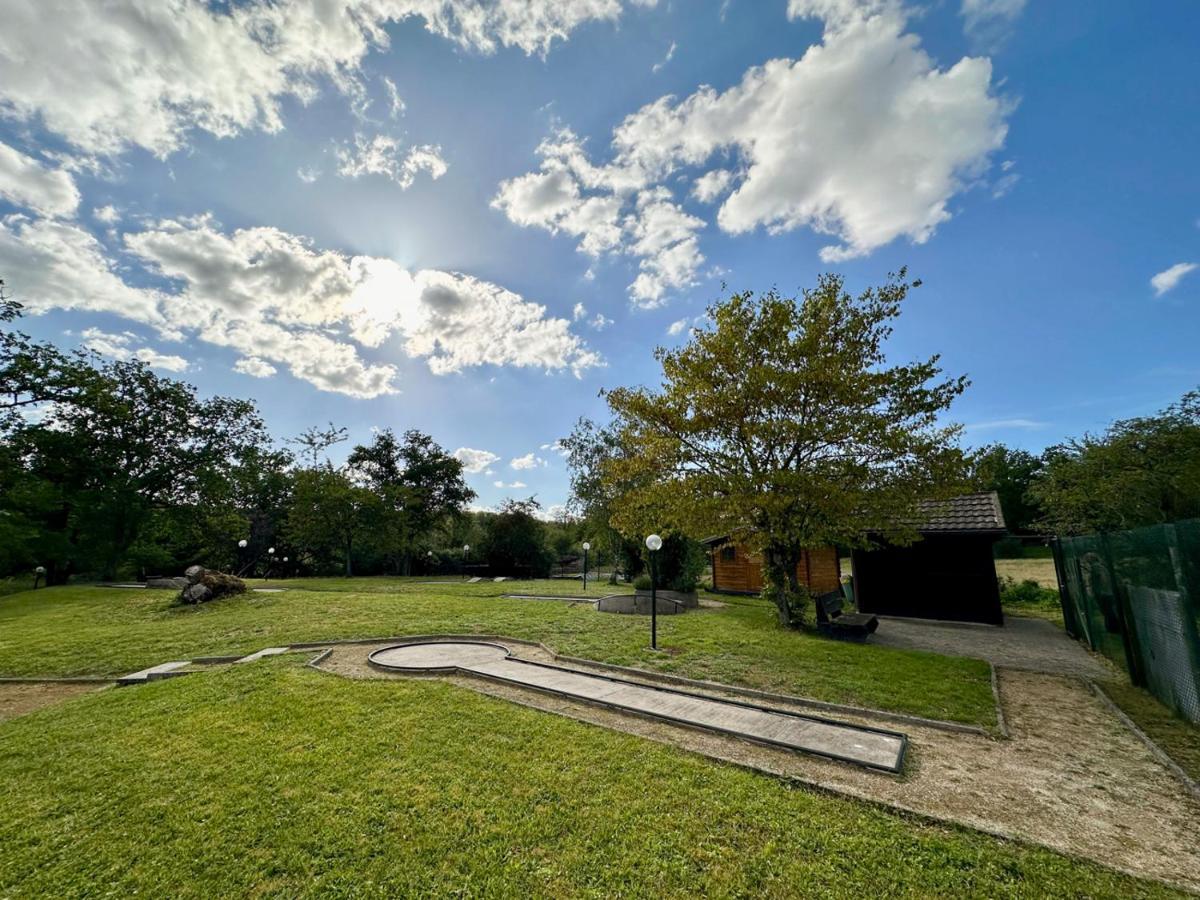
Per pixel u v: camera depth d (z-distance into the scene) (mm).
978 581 13516
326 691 6855
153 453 26766
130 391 26375
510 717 5840
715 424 11664
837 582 18625
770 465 11312
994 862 3219
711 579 21719
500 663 8484
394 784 4258
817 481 10281
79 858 3342
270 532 37469
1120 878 3080
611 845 3404
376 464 41938
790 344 10953
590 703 6469
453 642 10461
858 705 6359
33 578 27547
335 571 37188
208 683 7316
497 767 4566
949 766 4754
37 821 3801
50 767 4715
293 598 17047
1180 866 3232
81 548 24828
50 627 13180
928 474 10570
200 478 27641
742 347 11414
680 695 6762
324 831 3592
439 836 3521
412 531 38062
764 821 3686
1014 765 4777
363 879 3092
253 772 4512
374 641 10500
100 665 9266
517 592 20109
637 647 9547
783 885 3004
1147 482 18625
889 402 10883
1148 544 6637
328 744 5094
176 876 3143
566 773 4445
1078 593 10852
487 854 3316
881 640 11031
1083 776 4543
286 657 9000
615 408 13469
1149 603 6719
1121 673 8133
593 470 24562
